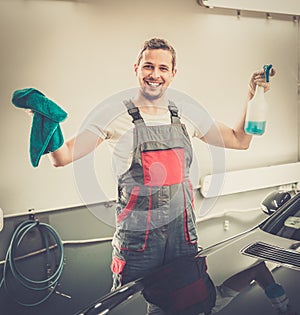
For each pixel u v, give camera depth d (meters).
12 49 2.24
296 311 1.31
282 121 3.40
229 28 3.00
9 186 2.30
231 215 3.13
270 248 1.75
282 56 3.33
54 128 2.33
